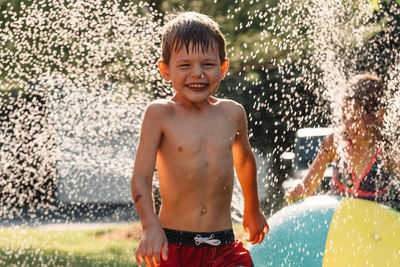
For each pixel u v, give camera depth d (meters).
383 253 2.82
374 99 3.51
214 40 2.39
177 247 2.32
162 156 2.35
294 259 2.86
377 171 3.45
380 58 4.80
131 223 6.73
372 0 4.79
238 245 2.43
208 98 2.48
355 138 3.48
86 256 5.17
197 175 2.32
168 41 2.40
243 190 2.67
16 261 4.93
